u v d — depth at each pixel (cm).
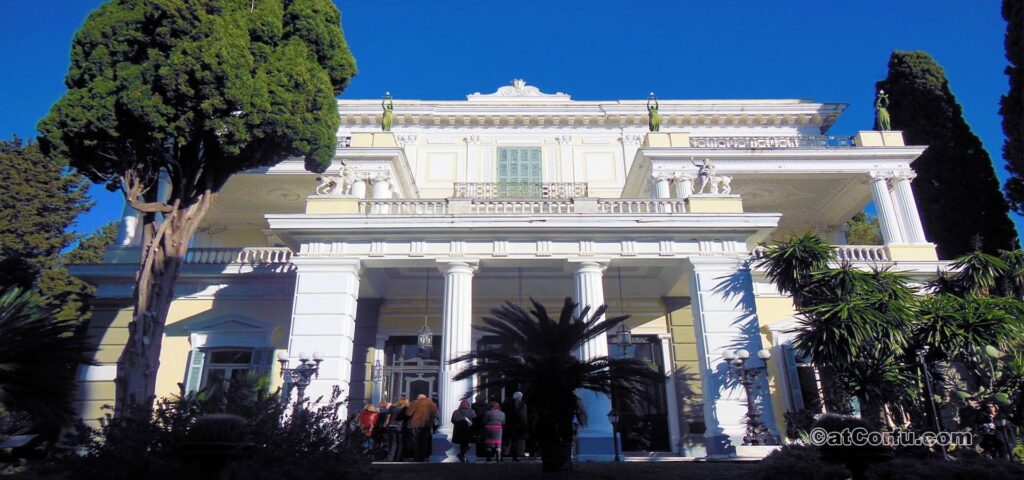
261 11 1330
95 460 707
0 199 2583
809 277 1473
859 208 2305
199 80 1195
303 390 1294
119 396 1127
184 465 680
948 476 848
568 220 1512
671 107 2512
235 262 1778
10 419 1110
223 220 2402
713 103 2528
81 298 2433
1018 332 1297
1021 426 1291
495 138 2505
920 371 1345
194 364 1681
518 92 2645
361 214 1507
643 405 1748
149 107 1173
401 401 1480
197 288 1770
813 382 1652
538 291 1839
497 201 1577
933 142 2519
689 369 1786
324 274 1485
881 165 2072
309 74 1377
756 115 2500
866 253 1870
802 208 2378
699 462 1143
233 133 1246
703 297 1473
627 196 2308
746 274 1497
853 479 743
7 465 980
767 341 1730
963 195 2409
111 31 1212
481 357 990
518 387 996
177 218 1309
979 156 2455
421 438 1350
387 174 2022
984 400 1327
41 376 824
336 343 1423
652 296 1864
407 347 1842
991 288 1595
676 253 1523
